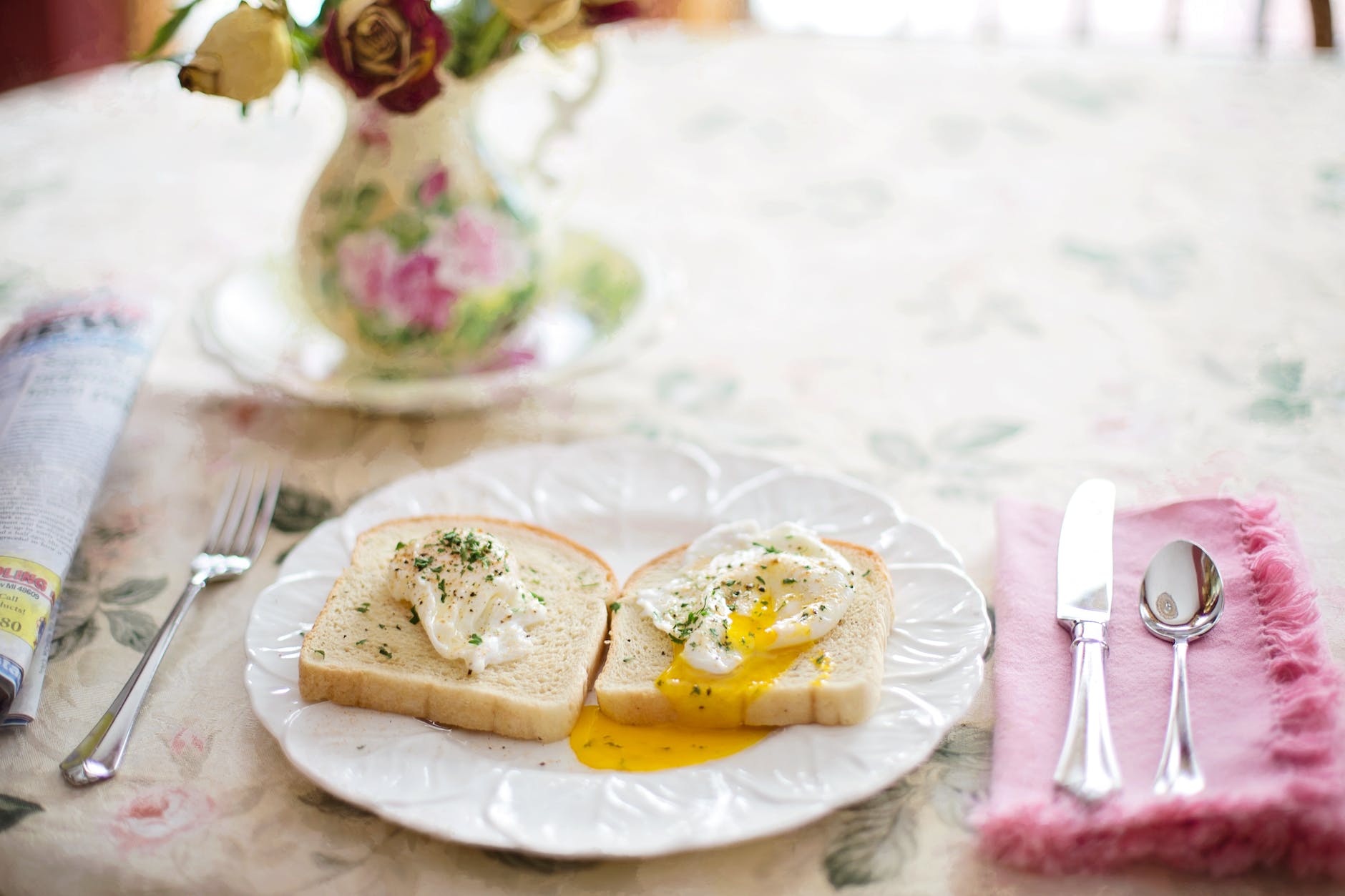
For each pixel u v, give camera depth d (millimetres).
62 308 847
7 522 716
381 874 612
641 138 1207
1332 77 1198
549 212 899
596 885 607
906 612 695
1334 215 1001
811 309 955
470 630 688
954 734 653
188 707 679
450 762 640
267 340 917
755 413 859
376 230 833
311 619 706
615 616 700
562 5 758
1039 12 2031
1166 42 1748
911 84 1272
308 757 636
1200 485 774
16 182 1130
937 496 784
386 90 757
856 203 1071
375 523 761
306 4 812
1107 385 860
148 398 888
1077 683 644
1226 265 959
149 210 1082
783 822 604
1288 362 865
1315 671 637
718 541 728
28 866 618
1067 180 1074
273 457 833
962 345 907
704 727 660
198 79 733
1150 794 601
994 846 603
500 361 898
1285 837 589
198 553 766
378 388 843
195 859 617
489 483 785
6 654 665
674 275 942
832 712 643
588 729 663
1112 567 702
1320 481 770
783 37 1404
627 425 856
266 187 1115
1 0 1753
